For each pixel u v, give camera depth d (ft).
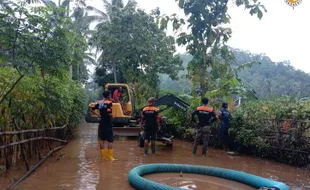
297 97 34.81
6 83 23.82
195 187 22.15
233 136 36.52
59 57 23.65
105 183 21.56
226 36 42.29
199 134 33.96
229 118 36.65
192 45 42.73
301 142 29.99
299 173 27.30
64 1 92.89
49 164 27.04
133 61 82.94
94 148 37.01
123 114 48.49
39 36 23.22
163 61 85.61
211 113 33.71
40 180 21.74
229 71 44.68
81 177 22.93
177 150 36.88
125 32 79.92
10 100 24.34
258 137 33.01
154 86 84.99
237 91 45.96
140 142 37.86
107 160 29.60
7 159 23.81
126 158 30.96
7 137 24.04
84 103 62.95
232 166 29.25
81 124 80.64
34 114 29.04
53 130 36.09
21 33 22.02
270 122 33.19
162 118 38.42
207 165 29.32
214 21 41.55
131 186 21.03
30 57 22.29
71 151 34.45
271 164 30.76
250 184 23.07
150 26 82.28
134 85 77.30
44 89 28.68
